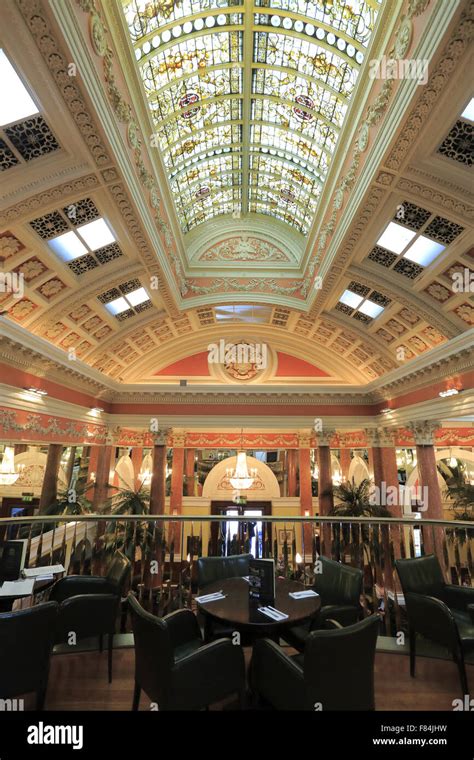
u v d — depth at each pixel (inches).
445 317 296.8
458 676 122.9
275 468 697.6
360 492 452.4
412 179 206.8
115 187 223.1
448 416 324.2
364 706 90.3
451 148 189.0
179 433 589.3
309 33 213.6
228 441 594.6
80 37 148.4
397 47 166.6
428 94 160.7
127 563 147.0
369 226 254.2
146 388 478.0
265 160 337.4
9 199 203.0
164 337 478.9
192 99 262.5
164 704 87.8
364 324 389.4
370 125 202.1
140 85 204.5
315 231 328.2
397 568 151.8
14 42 142.3
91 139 188.5
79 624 123.7
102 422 472.4
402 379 384.5
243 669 99.6
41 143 189.5
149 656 94.8
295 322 455.5
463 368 295.3
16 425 287.4
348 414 490.6
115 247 284.5
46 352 299.6
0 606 159.3
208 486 627.5
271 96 268.7
